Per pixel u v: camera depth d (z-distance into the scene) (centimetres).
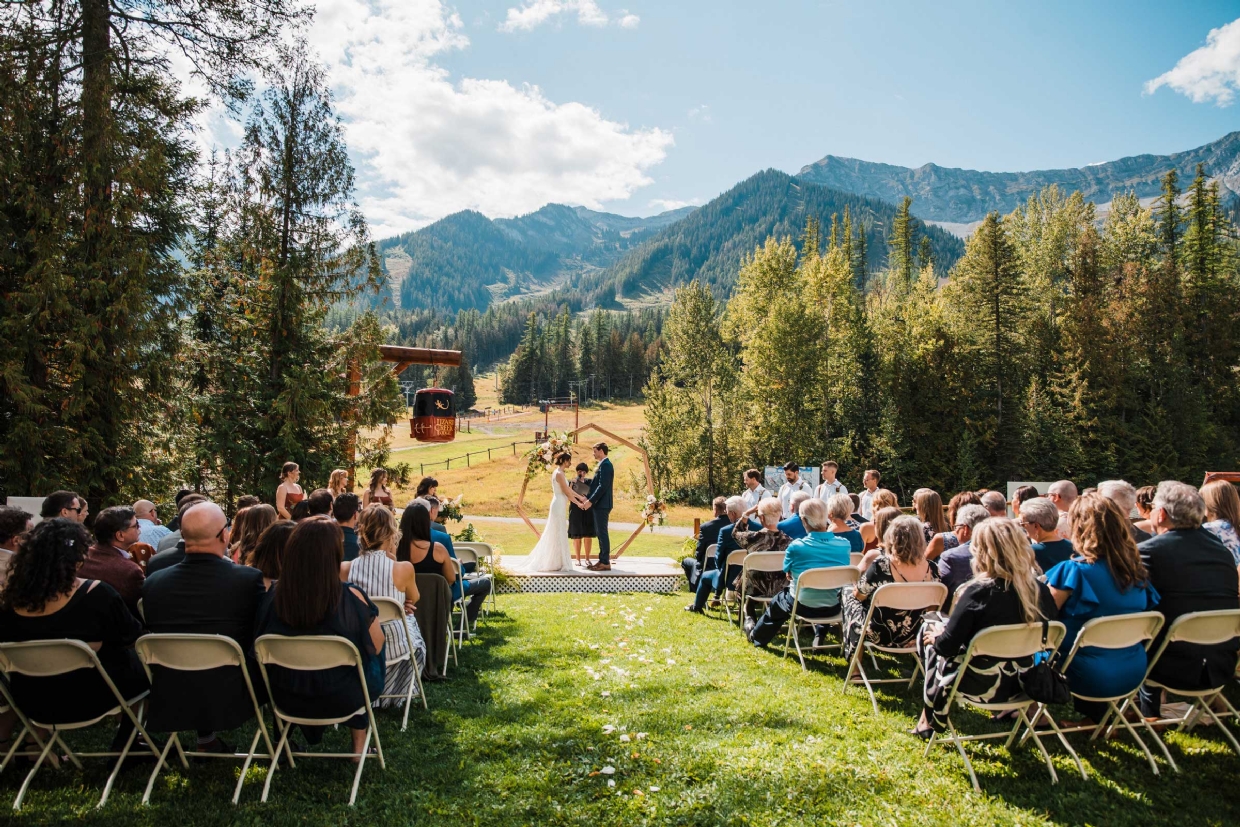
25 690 338
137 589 414
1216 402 4194
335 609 357
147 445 1127
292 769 378
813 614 582
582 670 567
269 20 1145
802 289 4706
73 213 980
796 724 439
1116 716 388
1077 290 4516
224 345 1239
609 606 880
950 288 4788
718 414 4200
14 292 912
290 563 354
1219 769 369
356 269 1343
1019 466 3897
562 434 1148
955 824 315
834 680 540
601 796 344
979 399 4103
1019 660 371
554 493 1092
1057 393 4041
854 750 397
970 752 395
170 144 1157
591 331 12062
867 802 336
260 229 1277
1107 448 3884
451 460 5062
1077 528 402
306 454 1248
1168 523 405
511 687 522
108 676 342
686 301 4400
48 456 934
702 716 453
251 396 1235
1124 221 5275
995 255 4138
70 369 945
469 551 834
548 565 1078
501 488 3806
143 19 1050
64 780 362
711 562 868
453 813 327
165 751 352
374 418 1327
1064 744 374
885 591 466
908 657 595
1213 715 392
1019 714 382
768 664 587
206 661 338
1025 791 347
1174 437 3819
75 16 983
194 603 354
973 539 386
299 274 1287
